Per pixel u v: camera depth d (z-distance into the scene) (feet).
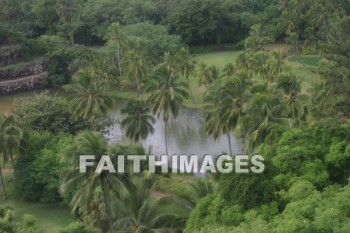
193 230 114.11
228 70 257.14
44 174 189.06
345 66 219.00
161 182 191.72
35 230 124.16
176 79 236.43
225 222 106.93
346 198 95.50
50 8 432.25
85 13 437.17
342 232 83.51
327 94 201.36
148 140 260.62
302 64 351.87
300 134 128.57
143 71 302.86
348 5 358.43
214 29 425.28
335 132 127.85
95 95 224.74
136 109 216.95
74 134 220.64
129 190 132.57
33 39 397.80
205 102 205.57
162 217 143.54
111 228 134.62
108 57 348.59
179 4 444.55
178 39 391.04
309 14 364.38
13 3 443.32
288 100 194.08
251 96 182.60
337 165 118.21
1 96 358.43
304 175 113.19
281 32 428.97
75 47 383.24
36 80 367.45
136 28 379.55
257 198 107.65
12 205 195.21
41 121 216.95
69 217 183.62
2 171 223.71
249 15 440.86
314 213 92.32
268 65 284.61
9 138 188.24
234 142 250.98
